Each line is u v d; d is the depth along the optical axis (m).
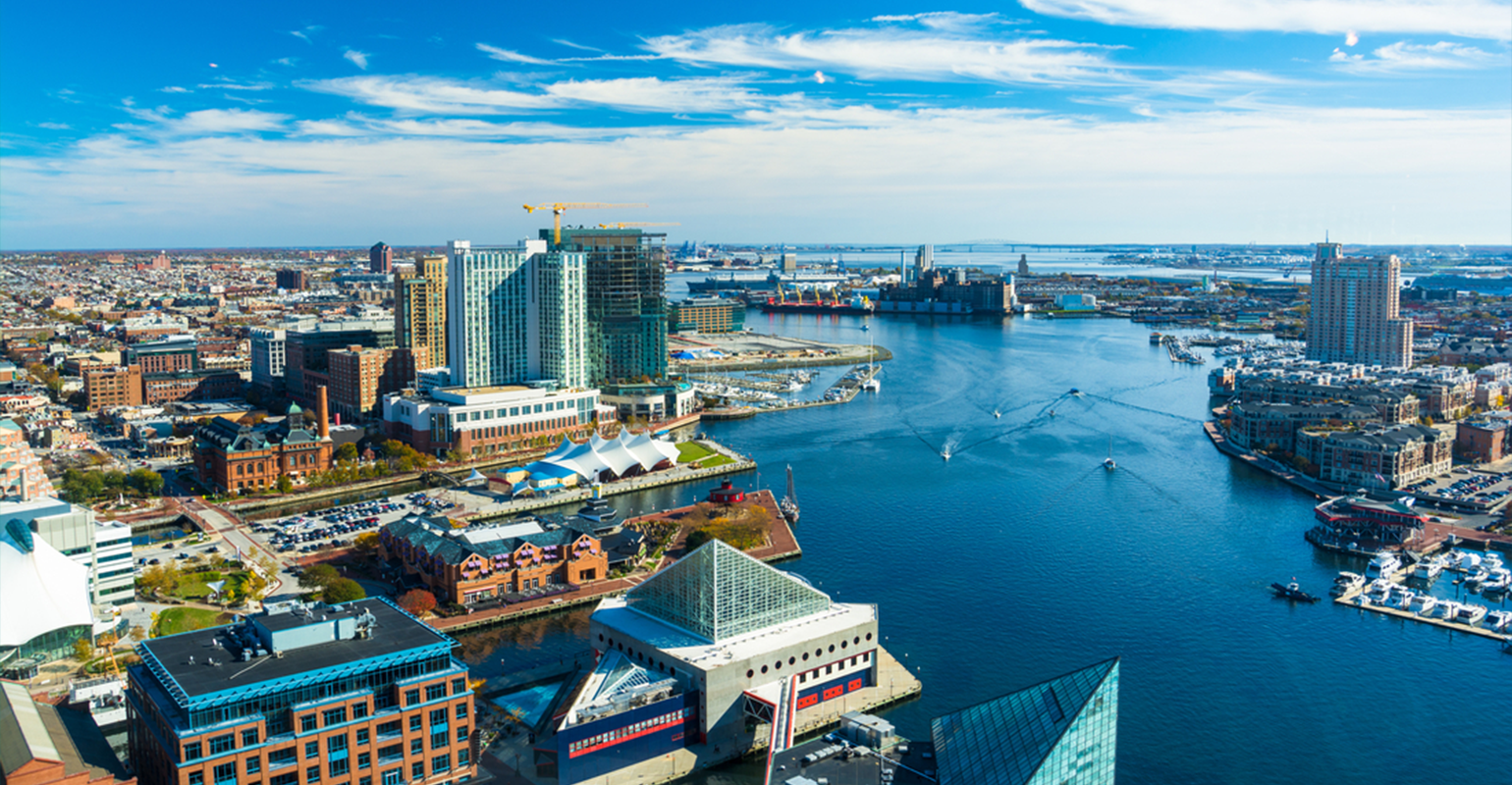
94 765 166.75
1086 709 172.00
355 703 179.88
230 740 168.88
